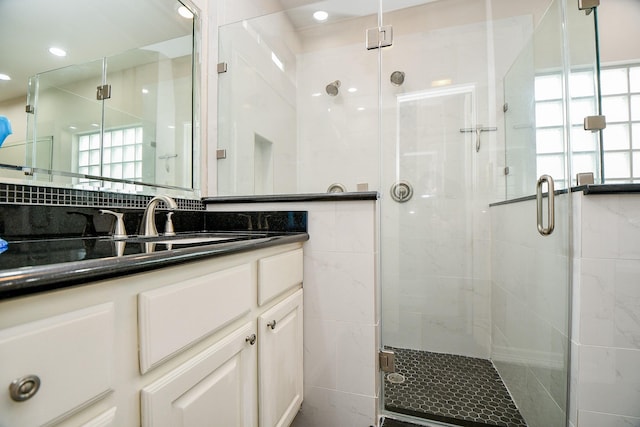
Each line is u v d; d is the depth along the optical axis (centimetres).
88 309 39
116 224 96
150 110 120
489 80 179
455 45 185
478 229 178
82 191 93
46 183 83
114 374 43
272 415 88
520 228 137
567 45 120
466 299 177
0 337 30
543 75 137
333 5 183
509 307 147
